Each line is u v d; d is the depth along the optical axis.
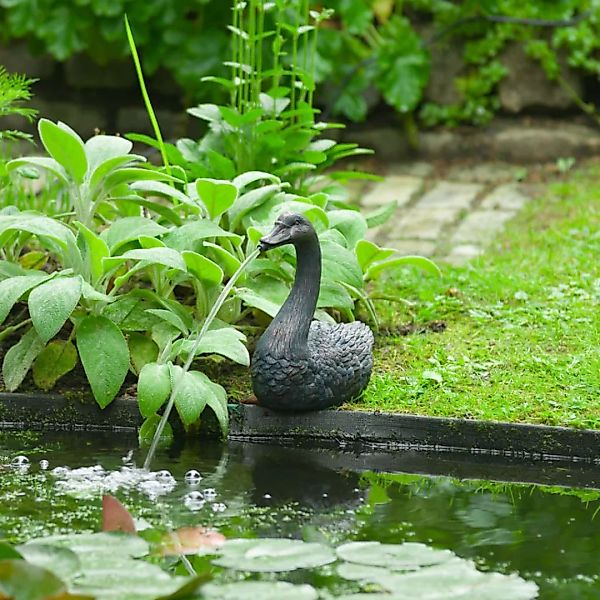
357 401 8.76
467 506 7.17
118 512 6.15
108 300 8.44
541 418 8.38
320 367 8.46
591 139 16.66
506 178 15.98
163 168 10.23
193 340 8.58
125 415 8.82
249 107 10.70
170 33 16.34
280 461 8.12
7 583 4.94
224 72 16.20
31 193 10.89
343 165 16.83
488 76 16.86
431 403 8.66
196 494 7.23
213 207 9.13
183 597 5.25
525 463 8.20
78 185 9.23
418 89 16.39
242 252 9.40
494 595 5.52
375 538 6.53
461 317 10.36
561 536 6.62
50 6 16.39
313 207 9.22
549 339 9.77
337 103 16.62
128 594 5.30
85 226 8.73
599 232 12.73
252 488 7.45
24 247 10.52
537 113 17.08
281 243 8.23
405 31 16.52
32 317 8.04
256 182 10.59
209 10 16.28
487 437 8.36
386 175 16.28
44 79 17.44
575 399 8.59
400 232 13.36
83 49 16.83
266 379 8.41
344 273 9.07
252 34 10.57
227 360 9.27
